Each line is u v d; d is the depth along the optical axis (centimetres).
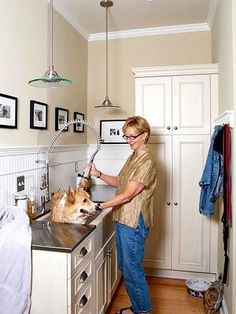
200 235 277
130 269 194
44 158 237
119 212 197
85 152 334
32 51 218
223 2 227
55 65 258
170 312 232
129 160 204
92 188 308
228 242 206
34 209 201
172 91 277
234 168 187
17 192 199
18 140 203
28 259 138
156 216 285
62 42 273
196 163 275
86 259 164
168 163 280
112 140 338
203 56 315
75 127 307
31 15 216
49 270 138
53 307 139
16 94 199
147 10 279
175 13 287
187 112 275
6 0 185
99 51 343
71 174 295
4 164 186
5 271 138
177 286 274
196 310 236
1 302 137
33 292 140
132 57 334
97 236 189
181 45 320
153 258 288
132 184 186
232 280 191
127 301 244
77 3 263
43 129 237
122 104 338
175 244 283
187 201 278
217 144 215
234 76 185
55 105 260
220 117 228
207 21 306
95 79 345
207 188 225
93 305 180
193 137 274
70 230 164
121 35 335
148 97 281
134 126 194
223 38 228
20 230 147
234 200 188
